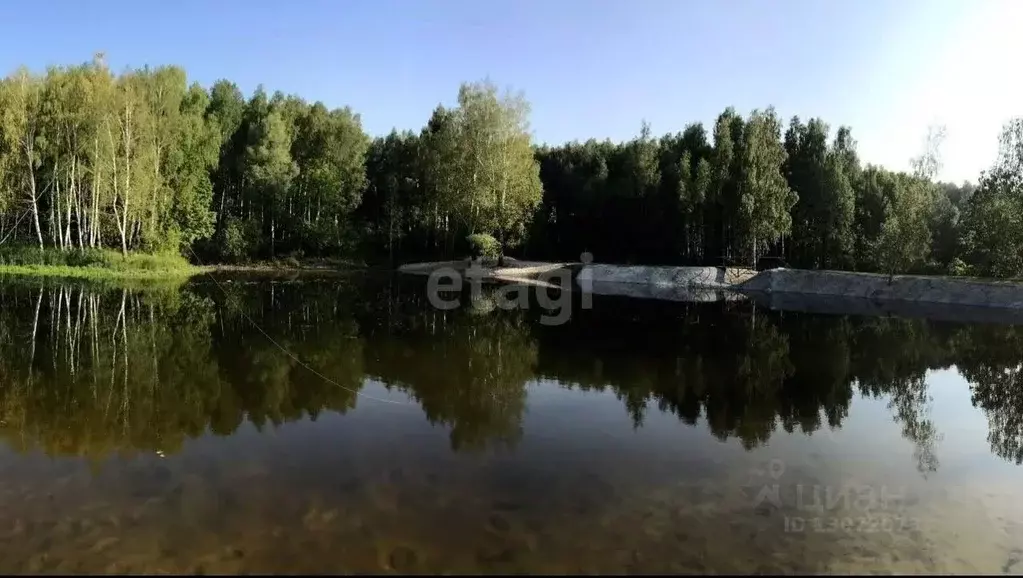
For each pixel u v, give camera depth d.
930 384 14.70
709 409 11.84
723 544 6.35
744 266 47.53
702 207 50.19
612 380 14.08
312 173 56.62
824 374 15.52
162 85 43.00
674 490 7.74
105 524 6.49
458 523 6.62
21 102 38.84
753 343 19.81
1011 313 29.69
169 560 5.77
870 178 53.44
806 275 41.66
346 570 5.62
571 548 6.14
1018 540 6.67
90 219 42.09
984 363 17.33
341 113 64.88
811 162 51.06
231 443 9.19
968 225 39.19
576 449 9.25
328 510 6.89
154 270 40.34
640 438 9.88
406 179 62.22
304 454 8.73
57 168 40.00
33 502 7.03
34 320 20.58
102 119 38.94
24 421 10.11
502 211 48.84
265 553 5.91
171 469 8.10
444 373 14.25
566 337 20.03
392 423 10.35
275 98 68.31
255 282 38.53
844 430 10.76
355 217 65.06
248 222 54.19
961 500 7.75
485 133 48.78
